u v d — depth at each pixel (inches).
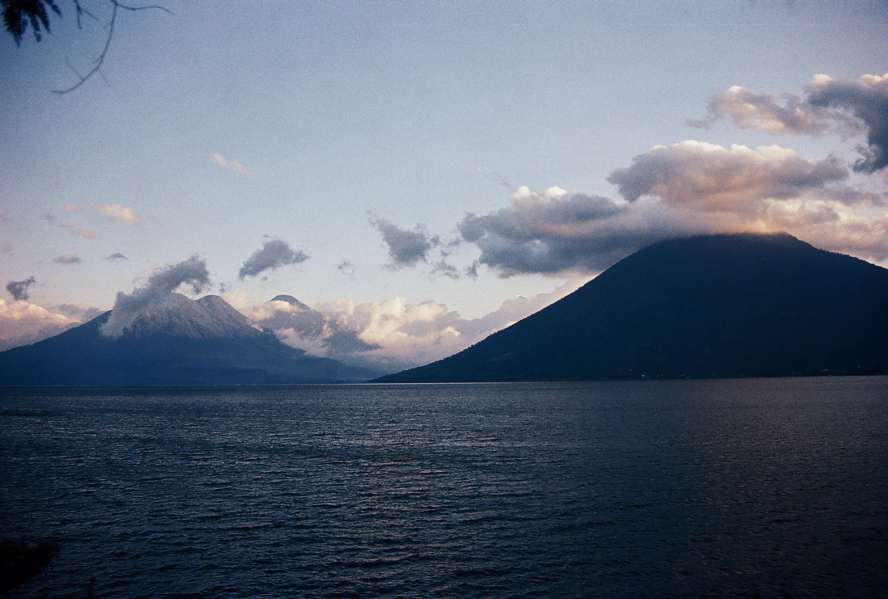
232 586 878.4
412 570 938.1
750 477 1587.1
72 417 4375.0
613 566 943.0
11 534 1129.4
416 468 1830.7
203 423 3745.1
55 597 840.3
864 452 1998.0
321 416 4352.9
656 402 5265.8
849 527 1120.8
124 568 950.4
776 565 935.7
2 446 2503.7
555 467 1791.3
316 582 892.0
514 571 929.5
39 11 290.0
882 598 811.4
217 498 1429.6
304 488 1539.1
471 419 3782.0
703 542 1050.1
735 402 4933.6
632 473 1668.3
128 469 1860.2
